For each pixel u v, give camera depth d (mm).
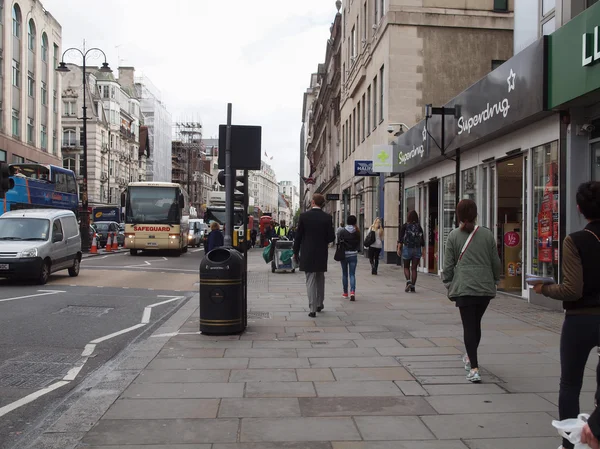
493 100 11602
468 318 5609
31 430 4379
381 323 8984
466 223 5672
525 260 11250
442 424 4367
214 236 17516
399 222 21656
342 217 39500
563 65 8859
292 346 7258
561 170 9477
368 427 4301
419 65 21594
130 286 15141
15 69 40688
